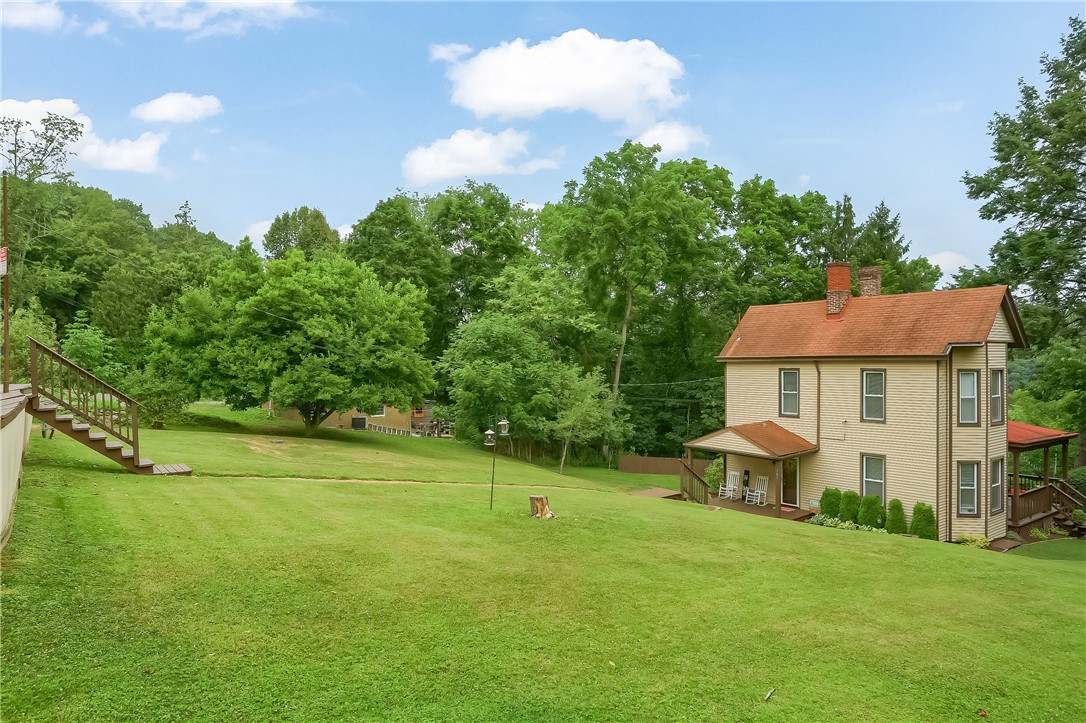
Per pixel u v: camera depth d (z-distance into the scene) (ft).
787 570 37.99
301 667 21.50
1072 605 35.58
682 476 81.97
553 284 132.16
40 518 31.96
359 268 114.42
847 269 80.89
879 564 41.42
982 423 69.62
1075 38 99.71
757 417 84.69
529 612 27.99
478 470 86.79
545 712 20.29
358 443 102.83
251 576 28.53
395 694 20.52
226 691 19.56
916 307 74.69
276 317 99.76
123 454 51.29
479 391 117.80
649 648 25.49
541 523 44.50
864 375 74.28
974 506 69.10
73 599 23.67
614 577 33.73
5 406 30.01
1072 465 119.55
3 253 41.60
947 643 28.37
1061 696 24.29
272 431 109.91
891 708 22.34
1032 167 95.45
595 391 119.75
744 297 132.16
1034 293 102.63
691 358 144.15
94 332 100.89
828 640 27.63
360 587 28.78
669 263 129.80
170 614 23.97
